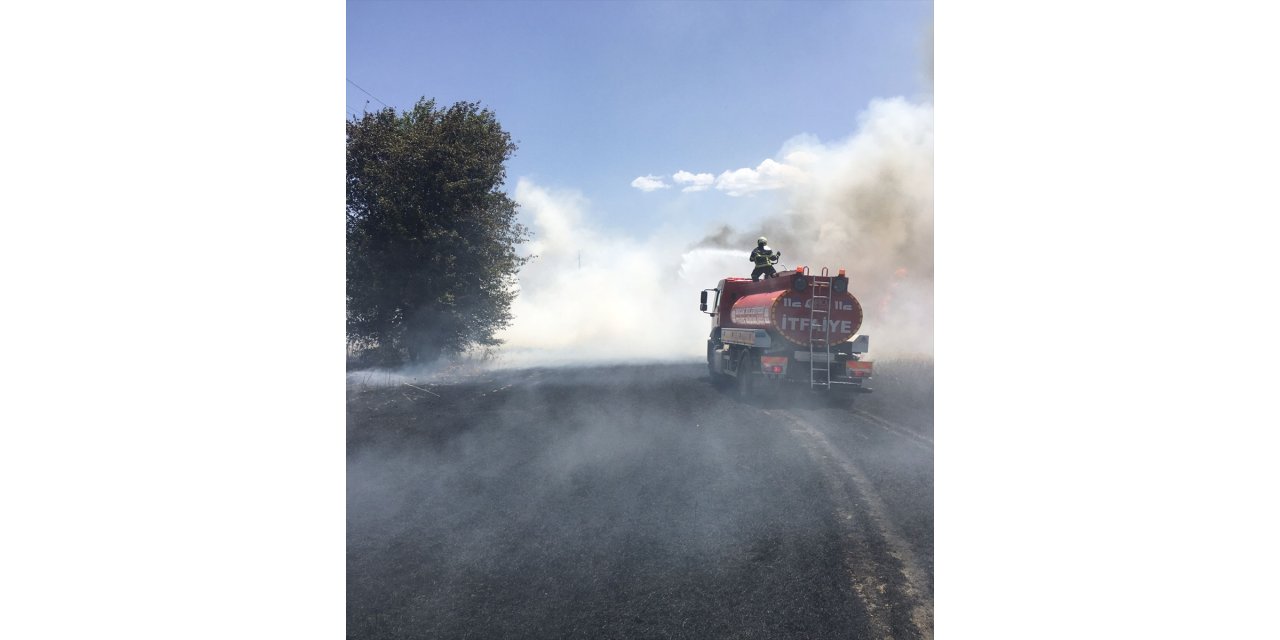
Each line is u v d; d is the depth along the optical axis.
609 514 6.95
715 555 5.91
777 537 6.31
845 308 14.28
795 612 4.95
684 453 9.49
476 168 18.83
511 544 6.17
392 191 18.11
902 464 8.82
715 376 18.86
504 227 19.97
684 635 4.63
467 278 19.22
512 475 8.38
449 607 5.05
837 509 7.07
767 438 10.48
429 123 19.12
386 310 18.69
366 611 5.02
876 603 5.09
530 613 4.94
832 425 11.56
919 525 6.63
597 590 5.29
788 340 14.18
